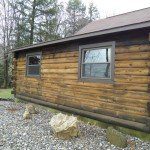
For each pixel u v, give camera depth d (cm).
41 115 1042
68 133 709
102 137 729
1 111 1127
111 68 810
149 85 693
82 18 3922
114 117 798
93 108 878
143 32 715
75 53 966
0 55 2788
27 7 2864
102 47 849
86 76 917
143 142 689
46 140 689
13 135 728
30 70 1311
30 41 2866
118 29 726
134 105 736
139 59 727
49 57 1135
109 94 817
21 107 1244
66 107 1009
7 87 2664
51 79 1118
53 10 2967
